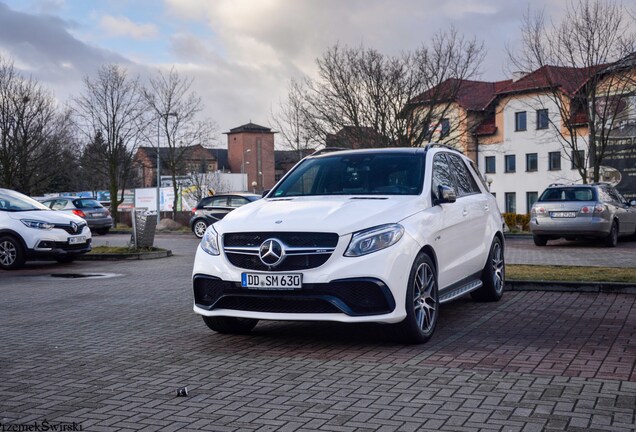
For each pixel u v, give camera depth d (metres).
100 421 4.55
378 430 4.23
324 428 4.30
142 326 8.05
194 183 67.19
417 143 35.38
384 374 5.55
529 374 5.46
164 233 35.22
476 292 9.16
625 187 35.53
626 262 14.37
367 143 34.75
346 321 6.24
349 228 6.39
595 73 30.39
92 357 6.47
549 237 19.80
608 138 31.66
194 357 6.37
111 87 44.69
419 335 6.58
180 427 4.40
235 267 6.62
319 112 35.47
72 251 16.02
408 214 6.80
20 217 15.62
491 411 4.54
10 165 38.56
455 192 8.24
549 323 7.63
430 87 34.88
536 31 31.62
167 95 47.25
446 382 5.27
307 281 6.32
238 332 7.45
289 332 7.45
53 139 42.47
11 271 15.23
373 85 34.66
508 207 61.44
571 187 19.45
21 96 38.88
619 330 7.18
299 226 6.46
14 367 6.13
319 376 5.55
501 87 62.94
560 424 4.26
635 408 4.56
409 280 6.48
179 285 11.96
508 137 60.62
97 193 69.81
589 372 5.49
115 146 45.06
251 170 112.12
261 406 4.80
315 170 8.13
